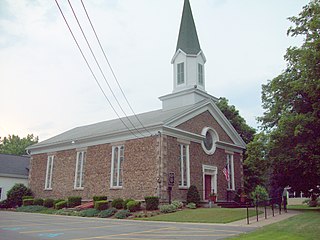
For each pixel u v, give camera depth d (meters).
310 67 14.99
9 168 38.62
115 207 22.88
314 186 25.16
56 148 31.78
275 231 11.92
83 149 28.97
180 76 30.27
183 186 24.03
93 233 12.26
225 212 19.42
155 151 23.25
